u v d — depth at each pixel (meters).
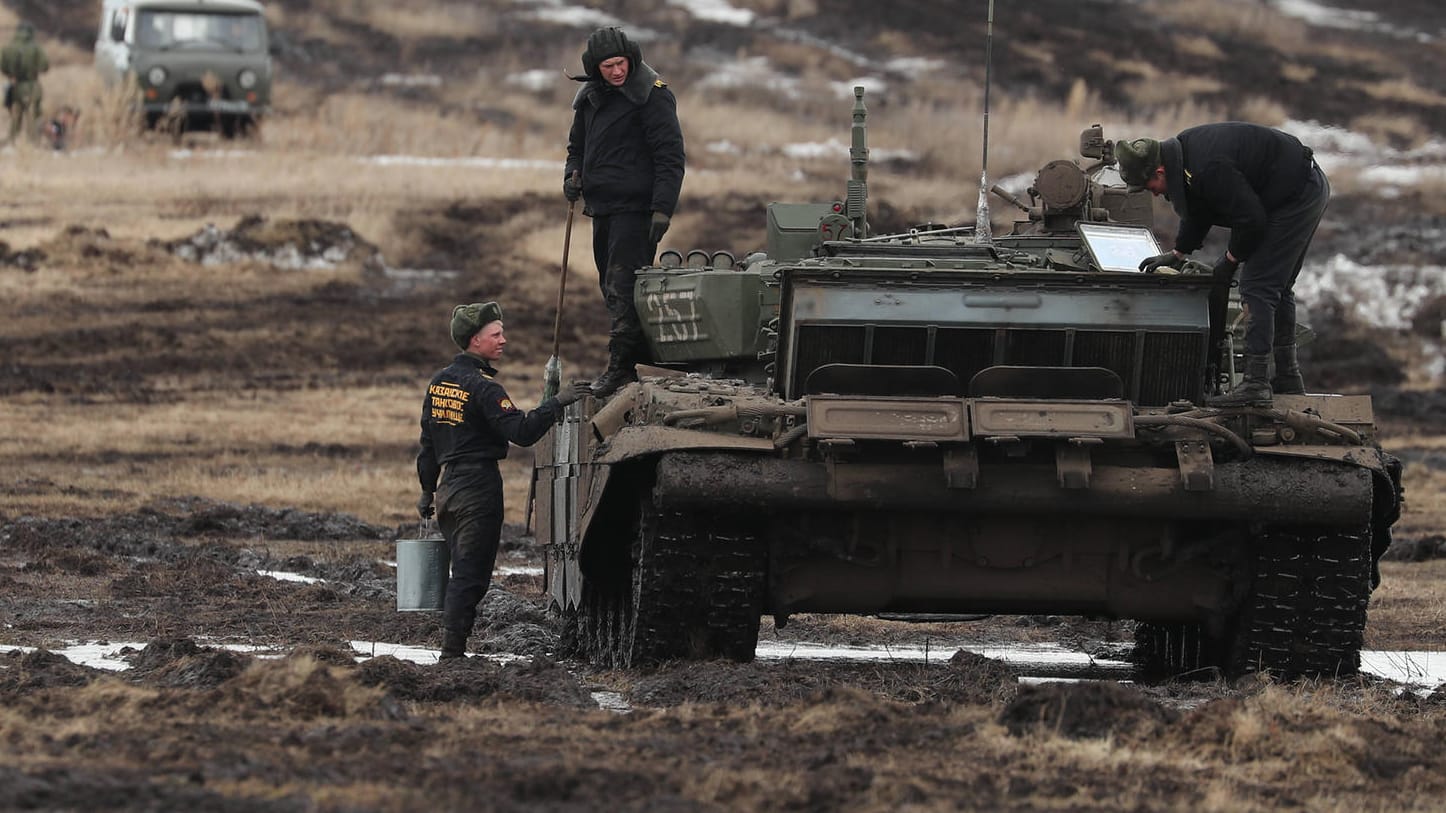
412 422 121.69
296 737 31.83
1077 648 58.19
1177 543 43.78
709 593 42.50
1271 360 45.62
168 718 33.69
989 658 50.44
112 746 30.81
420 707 36.28
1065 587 44.22
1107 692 34.94
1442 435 131.62
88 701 34.84
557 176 182.25
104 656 45.38
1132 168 44.25
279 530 84.50
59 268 148.25
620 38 50.53
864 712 34.88
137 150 176.38
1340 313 156.88
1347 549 43.22
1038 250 50.62
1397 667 49.47
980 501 41.72
